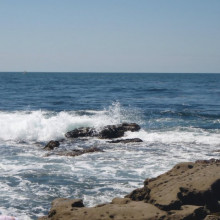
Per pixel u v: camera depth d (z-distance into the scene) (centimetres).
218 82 8588
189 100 3597
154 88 5503
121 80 9494
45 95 3984
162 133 1822
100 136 1758
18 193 940
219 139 1680
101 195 928
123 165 1221
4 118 2025
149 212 688
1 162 1259
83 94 4200
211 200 777
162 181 866
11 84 6375
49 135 1777
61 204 754
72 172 1135
